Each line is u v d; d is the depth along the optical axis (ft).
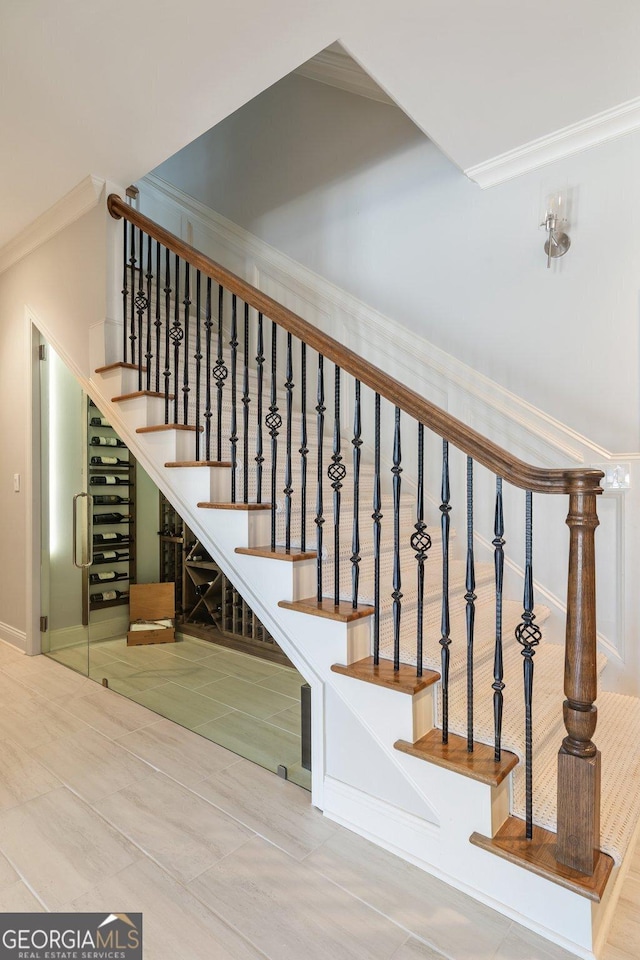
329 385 11.57
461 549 9.68
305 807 6.34
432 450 10.08
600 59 6.53
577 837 4.46
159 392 8.49
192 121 7.71
